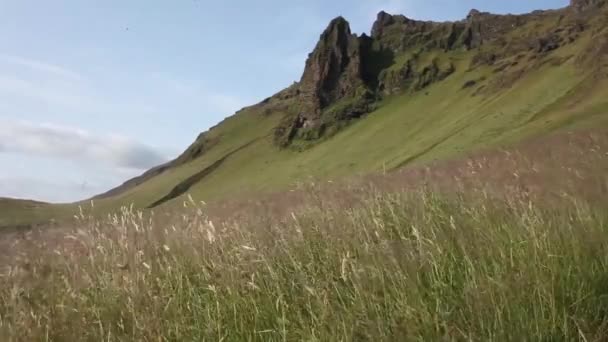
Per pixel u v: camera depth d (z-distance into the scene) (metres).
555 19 183.62
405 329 3.97
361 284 4.43
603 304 4.14
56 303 4.93
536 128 72.81
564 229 5.10
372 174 8.88
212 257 5.39
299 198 7.68
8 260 5.79
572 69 108.56
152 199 176.25
